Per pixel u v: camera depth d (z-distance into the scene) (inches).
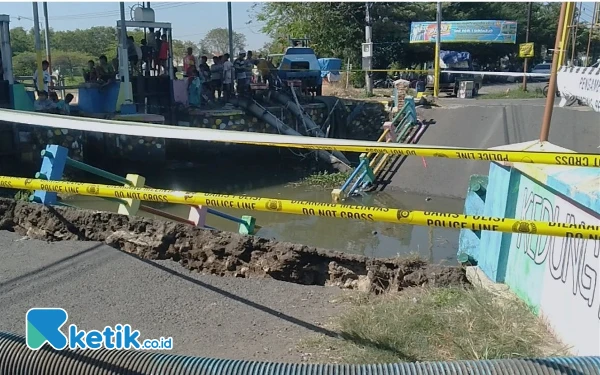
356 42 1342.3
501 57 1923.0
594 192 138.0
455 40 1312.7
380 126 732.7
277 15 1408.7
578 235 104.2
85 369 119.0
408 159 617.6
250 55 729.6
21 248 238.4
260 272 237.9
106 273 212.8
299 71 781.3
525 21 1919.3
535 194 177.2
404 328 162.4
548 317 161.3
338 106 759.1
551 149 194.4
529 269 175.6
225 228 458.0
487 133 628.1
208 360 120.3
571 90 289.9
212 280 213.3
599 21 411.5
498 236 195.2
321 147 140.3
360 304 190.1
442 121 664.4
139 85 644.7
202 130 185.2
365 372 112.7
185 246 248.8
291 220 498.3
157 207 501.7
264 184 617.6
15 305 184.7
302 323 176.7
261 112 684.1
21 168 527.8
